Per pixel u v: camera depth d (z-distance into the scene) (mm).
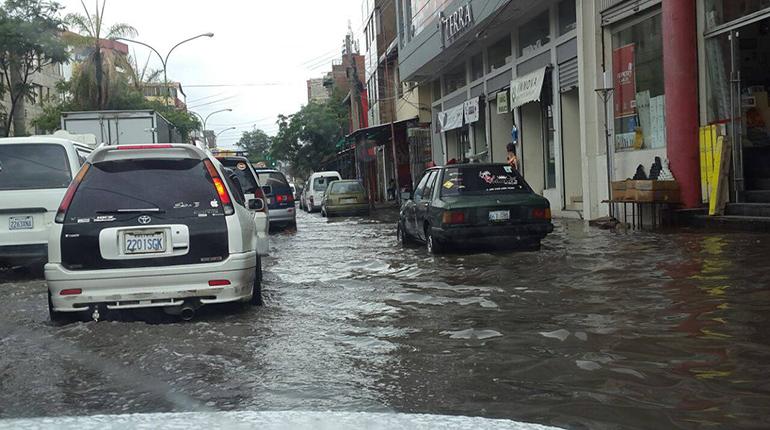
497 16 16828
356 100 41469
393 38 37250
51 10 29375
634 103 12938
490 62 21000
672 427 3182
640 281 6750
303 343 4949
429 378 4047
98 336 5117
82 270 5578
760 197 10375
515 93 17984
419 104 29500
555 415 3367
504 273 7785
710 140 10859
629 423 3244
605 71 13508
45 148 9086
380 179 40469
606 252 8891
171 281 5648
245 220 6227
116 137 19016
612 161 13578
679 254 8195
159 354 4617
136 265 5648
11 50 28703
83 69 33094
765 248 8109
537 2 15891
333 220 23219
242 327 5516
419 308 6164
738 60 10703
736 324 4918
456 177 10188
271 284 7957
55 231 5641
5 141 9016
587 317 5441
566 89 15641
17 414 3482
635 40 12836
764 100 11094
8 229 8742
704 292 6020
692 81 11125
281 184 18344
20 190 8766
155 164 5965
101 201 5734
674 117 11250
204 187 5934
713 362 4117
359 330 5363
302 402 3625
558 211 16422
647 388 3727
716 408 3402
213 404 3592
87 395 3779
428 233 10375
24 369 4289
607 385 3805
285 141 50531
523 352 4539
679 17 11094
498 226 9562
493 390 3793
